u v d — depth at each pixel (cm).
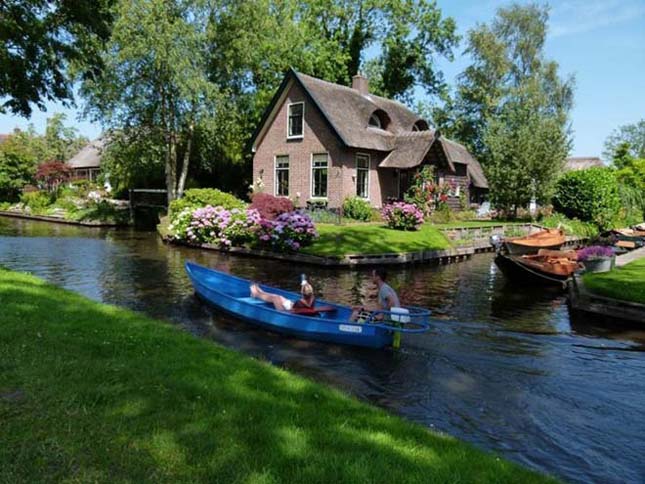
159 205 3441
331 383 718
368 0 3947
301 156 2750
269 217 2112
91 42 1775
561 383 744
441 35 4231
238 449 390
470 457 420
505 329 1026
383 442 426
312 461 379
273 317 928
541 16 4934
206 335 916
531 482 389
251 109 3375
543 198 3162
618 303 1078
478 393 699
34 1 1534
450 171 3216
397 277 1620
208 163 3556
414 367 789
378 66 4281
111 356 595
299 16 4003
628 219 3356
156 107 2969
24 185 4719
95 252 1992
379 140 2761
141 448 383
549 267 1450
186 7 2739
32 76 1611
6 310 770
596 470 512
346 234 2086
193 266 1317
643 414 648
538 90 4719
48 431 401
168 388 503
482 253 2311
